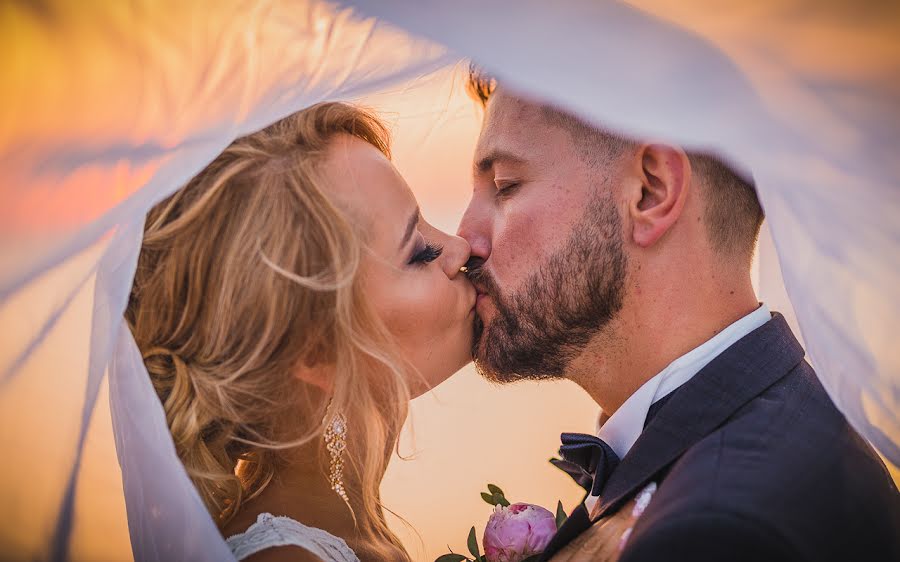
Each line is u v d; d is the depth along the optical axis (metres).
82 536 2.13
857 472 1.99
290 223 2.27
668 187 2.33
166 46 1.83
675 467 2.02
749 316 2.35
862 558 1.82
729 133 1.72
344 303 2.26
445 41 1.78
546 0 1.71
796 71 1.65
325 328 2.28
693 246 2.37
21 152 1.85
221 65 1.86
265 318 2.26
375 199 2.39
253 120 1.87
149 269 2.30
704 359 2.32
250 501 2.39
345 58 1.95
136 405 1.96
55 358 2.04
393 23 1.81
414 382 2.52
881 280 1.83
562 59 1.71
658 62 1.69
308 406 2.39
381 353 2.34
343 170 2.35
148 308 2.31
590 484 2.48
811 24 1.62
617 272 2.40
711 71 1.69
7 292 1.94
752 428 2.02
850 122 1.68
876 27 1.59
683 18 1.67
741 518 1.71
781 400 2.12
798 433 2.01
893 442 1.91
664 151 2.33
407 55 2.02
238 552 2.16
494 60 1.74
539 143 2.51
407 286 2.43
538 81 1.72
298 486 2.40
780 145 1.74
